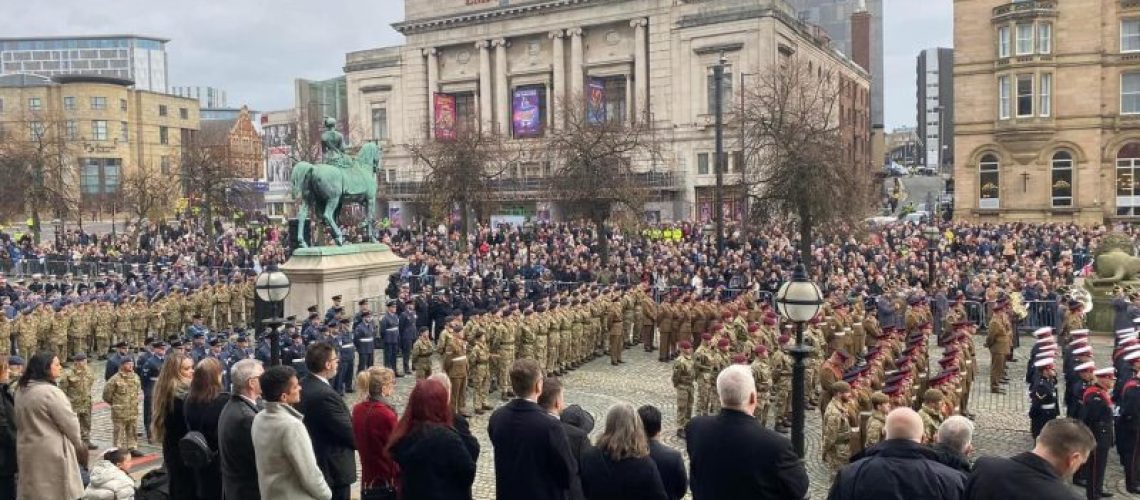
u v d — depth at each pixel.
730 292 32.50
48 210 76.44
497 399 22.31
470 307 27.80
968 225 53.75
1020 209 58.41
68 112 107.06
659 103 74.62
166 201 74.88
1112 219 56.81
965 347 19.27
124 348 18.92
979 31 58.94
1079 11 56.19
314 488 7.79
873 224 49.03
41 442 9.30
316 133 79.12
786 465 7.43
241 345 20.39
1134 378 14.79
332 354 9.43
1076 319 24.86
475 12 83.31
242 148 118.62
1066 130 56.88
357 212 60.44
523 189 70.50
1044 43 56.88
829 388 14.89
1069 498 6.14
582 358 26.75
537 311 24.31
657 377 24.69
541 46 81.75
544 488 7.82
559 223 58.44
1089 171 56.53
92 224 100.00
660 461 8.16
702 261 38.12
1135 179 56.28
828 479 15.16
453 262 40.47
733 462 7.44
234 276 34.62
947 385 15.59
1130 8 55.41
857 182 38.94
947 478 7.17
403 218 81.31
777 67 60.88
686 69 73.25
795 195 36.09
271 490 7.77
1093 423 14.05
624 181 44.56
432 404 7.76
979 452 16.91
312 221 32.31
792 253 39.62
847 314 24.69
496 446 8.03
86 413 17.48
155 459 17.05
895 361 17.75
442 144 57.56
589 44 79.25
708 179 72.12
